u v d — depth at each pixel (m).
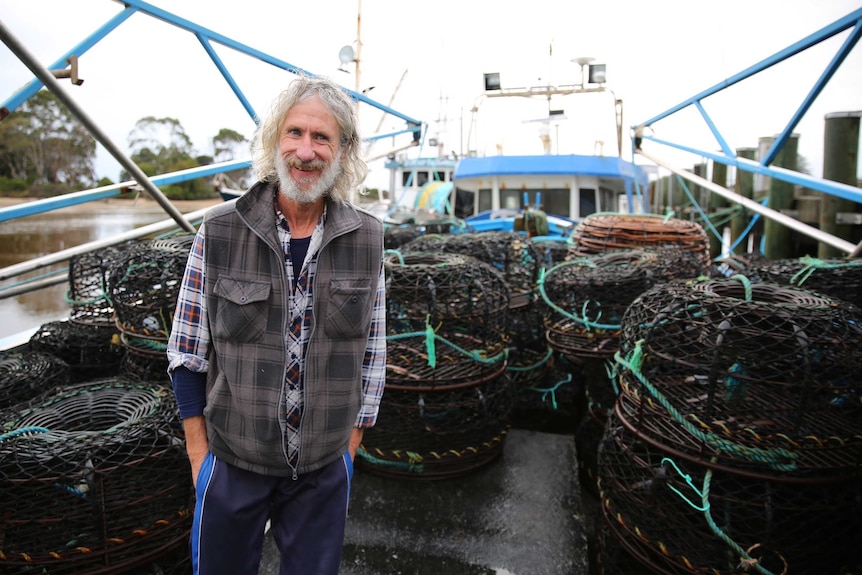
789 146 8.91
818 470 2.13
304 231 1.83
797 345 2.16
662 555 2.32
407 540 2.88
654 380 2.51
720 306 2.29
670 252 4.00
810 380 2.07
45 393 2.76
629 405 2.61
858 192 4.18
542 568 2.71
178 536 2.41
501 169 9.60
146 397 2.67
